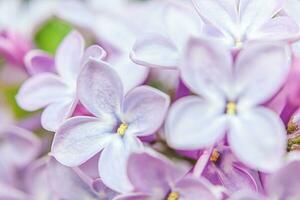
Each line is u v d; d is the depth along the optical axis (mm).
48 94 140
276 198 111
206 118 115
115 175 122
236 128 114
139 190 118
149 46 130
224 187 118
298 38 120
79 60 137
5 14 210
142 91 123
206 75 117
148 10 175
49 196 150
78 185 133
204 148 120
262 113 114
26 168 180
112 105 126
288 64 114
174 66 124
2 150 182
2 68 193
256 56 116
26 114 196
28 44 185
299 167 108
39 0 210
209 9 129
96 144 125
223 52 116
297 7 133
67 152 124
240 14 129
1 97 196
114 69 124
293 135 126
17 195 168
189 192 115
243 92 117
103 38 171
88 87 125
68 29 202
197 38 115
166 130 112
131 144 124
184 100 114
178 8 146
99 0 201
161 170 117
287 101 123
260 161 110
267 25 127
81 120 125
